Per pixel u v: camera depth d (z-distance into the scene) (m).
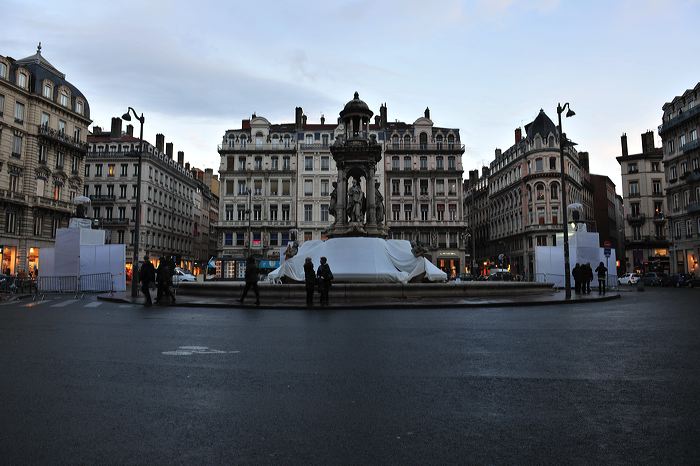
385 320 14.91
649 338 11.28
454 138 80.50
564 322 14.45
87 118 65.06
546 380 7.24
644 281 60.56
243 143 78.88
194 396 6.34
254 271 19.61
